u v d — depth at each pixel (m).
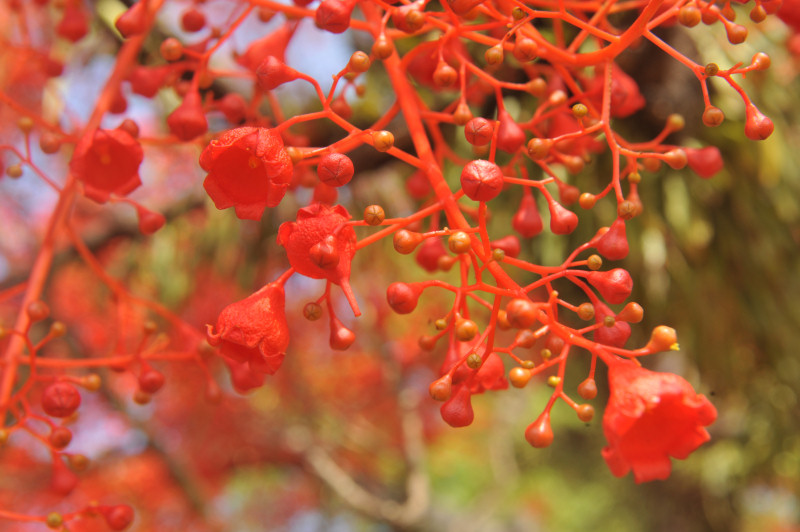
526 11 0.30
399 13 0.30
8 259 1.07
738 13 0.66
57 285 0.96
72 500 0.98
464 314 0.30
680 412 0.28
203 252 0.89
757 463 1.12
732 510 1.29
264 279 0.89
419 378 1.33
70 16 0.38
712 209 0.72
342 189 0.86
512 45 0.30
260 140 0.28
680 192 0.69
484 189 0.28
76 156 0.32
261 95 0.35
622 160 0.67
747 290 0.75
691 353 0.77
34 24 0.58
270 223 0.86
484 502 1.64
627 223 0.68
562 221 0.30
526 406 1.70
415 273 1.05
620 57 0.62
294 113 0.80
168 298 0.87
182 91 0.35
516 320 0.27
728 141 0.67
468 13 0.30
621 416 0.27
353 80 0.34
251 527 1.68
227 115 0.35
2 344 0.37
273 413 1.41
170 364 1.31
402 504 1.41
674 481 1.31
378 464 1.58
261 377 0.33
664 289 0.70
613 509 1.66
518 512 1.86
